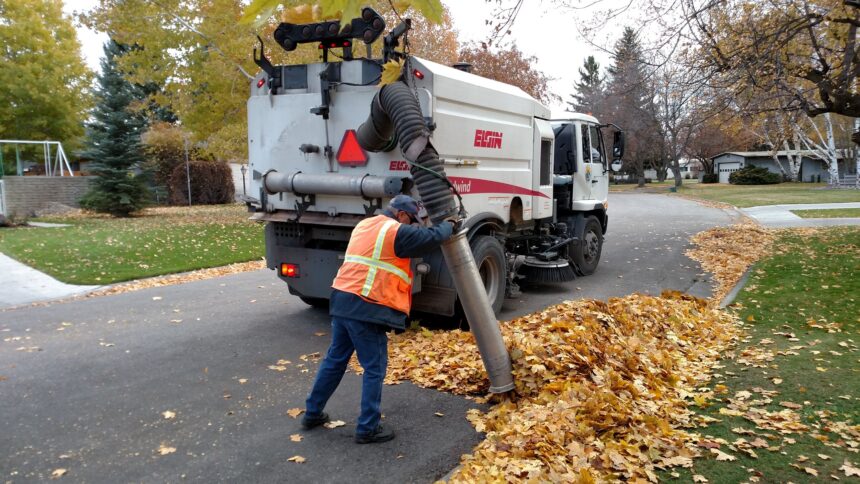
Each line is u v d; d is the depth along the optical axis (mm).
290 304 8305
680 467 3596
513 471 3326
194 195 30391
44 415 4492
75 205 24156
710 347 6180
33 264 10969
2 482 3500
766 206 26094
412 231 4086
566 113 10391
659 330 6371
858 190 36250
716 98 10695
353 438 4137
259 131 6848
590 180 10586
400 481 3559
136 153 22812
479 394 4922
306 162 6562
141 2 16688
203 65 17172
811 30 11055
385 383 5172
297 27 6105
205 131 18984
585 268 10547
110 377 5336
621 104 38625
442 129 6109
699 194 37875
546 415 3973
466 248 4574
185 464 3752
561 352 4922
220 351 6129
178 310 7926
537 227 9156
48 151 25500
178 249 13125
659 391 4723
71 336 6664
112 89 22625
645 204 30281
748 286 9156
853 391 4762
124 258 11789
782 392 4781
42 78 28750
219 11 16594
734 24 10109
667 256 12891
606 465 3469
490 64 32156
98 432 4207
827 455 3705
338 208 6402
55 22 30125
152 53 17641
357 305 4020
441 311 6438
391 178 5883
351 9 2266
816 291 8523
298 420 4441
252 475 3621
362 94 6141
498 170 7336
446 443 4059
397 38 5500
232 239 15039
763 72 9820
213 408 4652
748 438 3979
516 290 8352
